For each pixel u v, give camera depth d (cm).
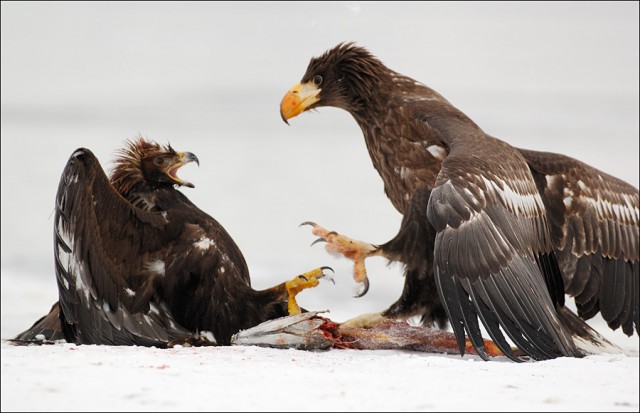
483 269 1018
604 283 1316
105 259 1163
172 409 719
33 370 827
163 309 1219
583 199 1309
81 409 717
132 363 882
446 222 1027
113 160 1306
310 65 1397
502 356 1166
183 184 1284
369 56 1365
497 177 1091
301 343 1133
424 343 1168
